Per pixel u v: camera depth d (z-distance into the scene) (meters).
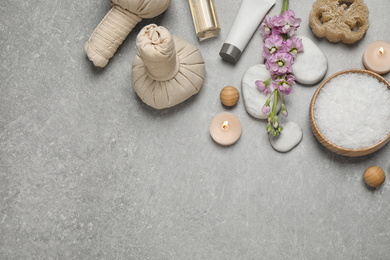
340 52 0.75
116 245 0.76
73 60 0.77
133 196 0.76
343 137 0.71
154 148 0.76
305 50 0.73
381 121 0.71
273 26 0.72
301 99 0.75
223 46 0.74
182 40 0.73
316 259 0.74
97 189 0.76
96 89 0.76
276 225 0.75
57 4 0.77
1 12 0.77
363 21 0.73
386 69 0.73
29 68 0.77
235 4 0.76
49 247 0.76
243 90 0.74
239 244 0.75
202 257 0.75
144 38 0.65
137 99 0.76
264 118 0.74
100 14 0.77
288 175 0.75
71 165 0.76
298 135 0.74
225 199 0.75
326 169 0.74
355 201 0.74
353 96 0.71
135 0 0.69
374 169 0.71
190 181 0.76
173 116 0.76
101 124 0.76
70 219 0.76
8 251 0.76
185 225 0.75
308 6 0.76
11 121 0.77
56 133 0.77
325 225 0.74
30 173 0.77
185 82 0.72
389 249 0.74
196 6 0.74
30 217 0.76
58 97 0.77
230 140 0.74
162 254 0.75
